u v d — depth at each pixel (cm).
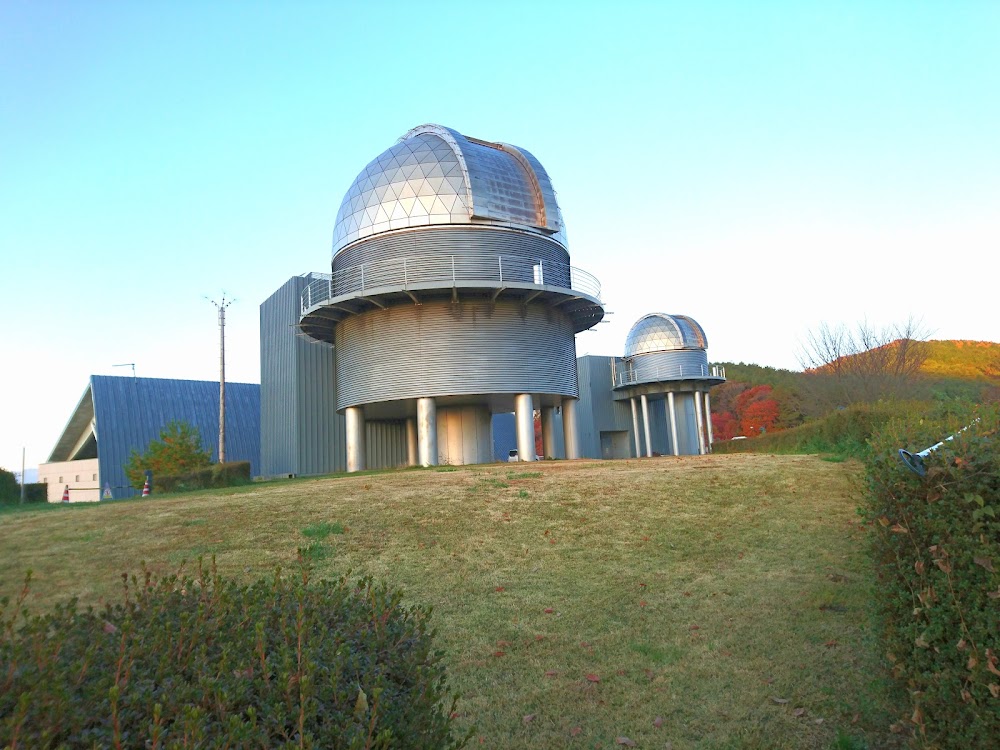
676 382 5778
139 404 6094
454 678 709
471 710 643
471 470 2442
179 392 6462
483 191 3159
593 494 1577
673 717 621
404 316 3156
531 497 1563
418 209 3142
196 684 299
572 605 916
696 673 702
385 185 3238
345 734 291
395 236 3152
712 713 622
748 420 7025
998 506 406
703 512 1391
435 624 852
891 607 495
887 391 3628
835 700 621
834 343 4116
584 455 5856
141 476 4066
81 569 1096
